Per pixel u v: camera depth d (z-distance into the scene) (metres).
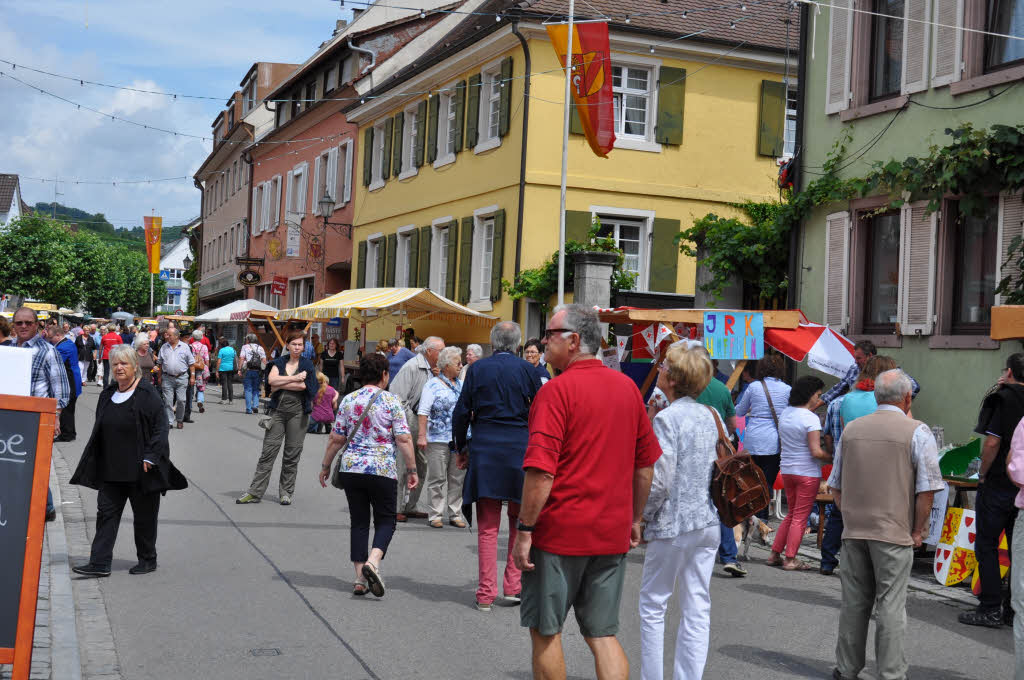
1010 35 11.48
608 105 16.88
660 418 5.51
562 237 15.54
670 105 23.44
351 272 33.97
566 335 4.82
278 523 10.80
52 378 10.26
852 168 13.85
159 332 32.94
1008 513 7.53
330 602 7.53
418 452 11.64
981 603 7.61
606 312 11.84
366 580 7.68
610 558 4.77
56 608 6.87
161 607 7.20
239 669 5.87
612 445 4.75
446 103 27.34
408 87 28.81
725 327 10.98
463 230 25.58
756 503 5.49
